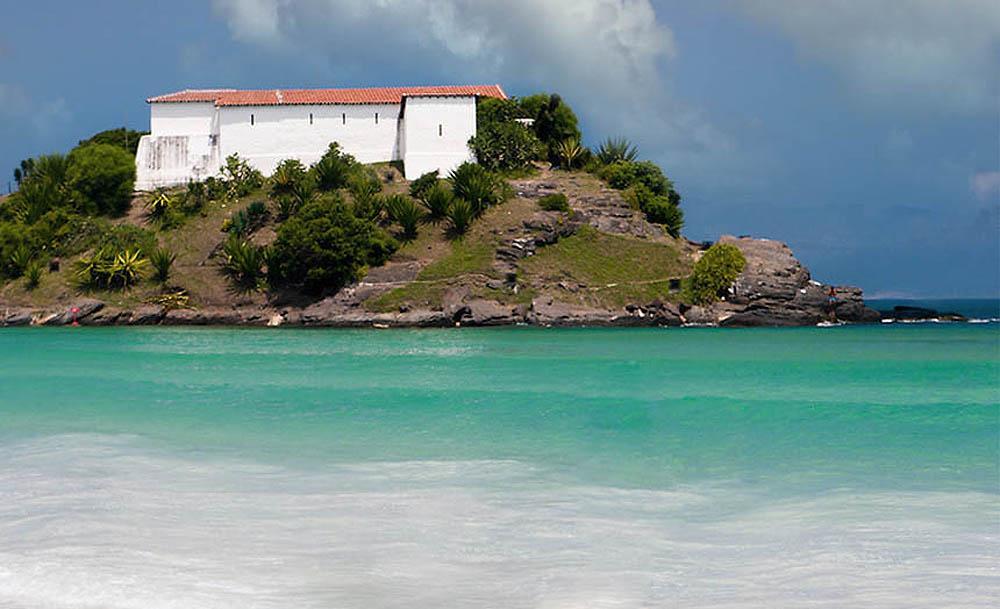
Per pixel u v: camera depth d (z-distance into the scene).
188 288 87.69
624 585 12.33
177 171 102.38
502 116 104.75
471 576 12.72
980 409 28.25
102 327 82.69
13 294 88.62
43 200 97.25
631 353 51.03
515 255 87.31
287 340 64.25
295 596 11.90
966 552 13.73
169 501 17.00
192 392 33.22
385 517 15.88
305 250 84.31
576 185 99.31
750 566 13.15
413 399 31.02
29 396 32.31
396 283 84.69
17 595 11.92
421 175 98.69
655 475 19.50
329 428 25.47
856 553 13.74
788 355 49.09
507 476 19.30
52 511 16.22
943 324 90.94
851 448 22.48
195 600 11.73
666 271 88.19
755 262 87.81
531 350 53.94
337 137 102.44
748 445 22.78
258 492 17.80
